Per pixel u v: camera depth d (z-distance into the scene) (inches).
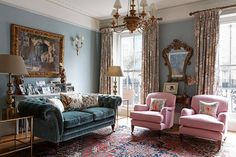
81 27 232.4
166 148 135.3
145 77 217.3
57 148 125.0
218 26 177.9
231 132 175.5
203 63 183.9
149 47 215.2
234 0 174.7
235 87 185.9
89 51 243.3
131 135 163.8
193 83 189.5
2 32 160.7
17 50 168.9
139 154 124.0
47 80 195.3
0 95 158.4
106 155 121.3
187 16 197.6
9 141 133.3
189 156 122.6
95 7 212.4
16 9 169.5
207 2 187.0
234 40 185.8
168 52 209.6
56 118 123.3
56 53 203.0
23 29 173.2
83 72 235.6
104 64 249.0
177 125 196.4
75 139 151.8
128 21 112.9
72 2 198.7
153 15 120.1
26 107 126.9
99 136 160.2
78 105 166.4
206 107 158.2
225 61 190.1
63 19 208.1
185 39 200.8
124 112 245.1
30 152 124.3
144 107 182.5
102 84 249.4
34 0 179.8
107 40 247.4
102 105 180.5
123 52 252.5
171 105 179.5
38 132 133.6
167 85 206.2
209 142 148.9
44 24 191.9
